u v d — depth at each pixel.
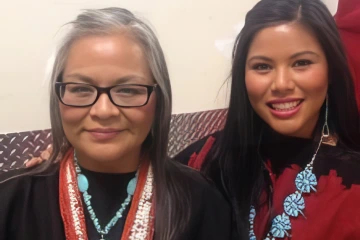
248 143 0.91
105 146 0.69
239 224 0.85
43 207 0.73
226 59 1.19
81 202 0.75
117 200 0.76
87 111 0.69
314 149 0.86
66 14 1.06
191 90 1.19
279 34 0.80
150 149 0.79
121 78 0.69
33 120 1.06
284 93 0.81
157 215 0.76
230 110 0.91
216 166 0.94
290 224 0.81
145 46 0.72
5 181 0.75
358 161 0.85
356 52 1.06
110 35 0.70
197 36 1.18
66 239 0.71
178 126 1.12
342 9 1.08
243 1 1.20
